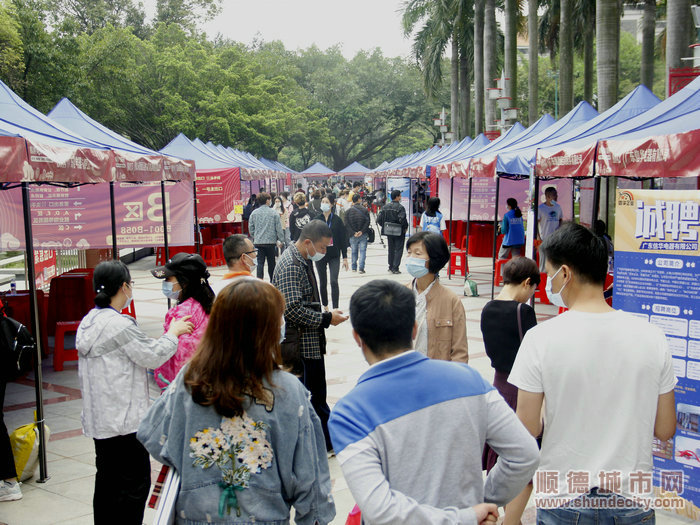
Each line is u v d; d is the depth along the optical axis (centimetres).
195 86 3481
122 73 2925
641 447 230
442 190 1733
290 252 479
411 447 186
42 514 418
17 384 727
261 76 4156
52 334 908
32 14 2319
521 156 941
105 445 358
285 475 217
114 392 352
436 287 395
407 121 5631
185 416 215
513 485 198
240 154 2730
